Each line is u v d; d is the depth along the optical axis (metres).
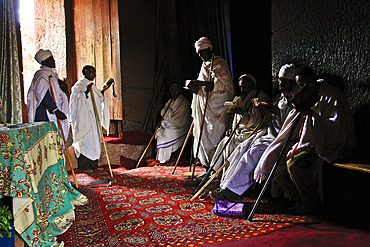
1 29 5.66
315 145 3.43
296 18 5.02
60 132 5.40
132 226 3.30
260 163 3.80
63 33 7.30
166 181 5.36
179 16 7.65
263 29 6.22
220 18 7.40
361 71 3.97
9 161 2.20
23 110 6.59
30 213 2.32
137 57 7.83
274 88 5.63
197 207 3.93
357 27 3.99
